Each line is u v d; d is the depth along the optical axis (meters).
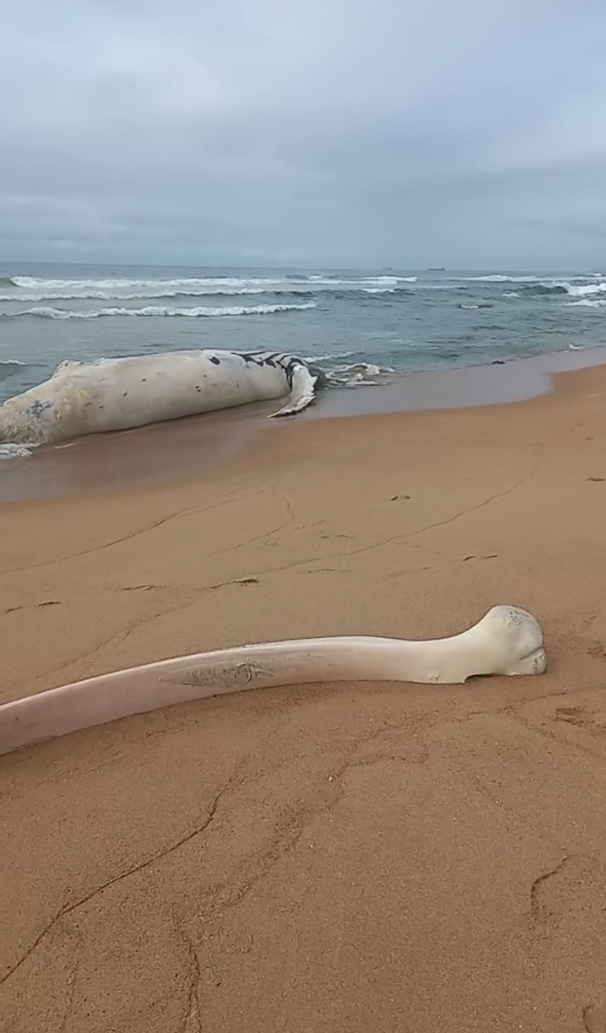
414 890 1.54
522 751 1.98
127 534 3.94
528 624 2.34
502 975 1.35
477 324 17.67
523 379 9.94
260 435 6.65
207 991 1.33
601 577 3.09
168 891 1.55
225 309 19.03
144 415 7.31
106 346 11.62
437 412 7.55
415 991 1.33
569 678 2.32
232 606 2.91
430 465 5.26
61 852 1.66
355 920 1.47
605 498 4.28
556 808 1.78
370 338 14.22
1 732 1.96
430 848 1.66
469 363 11.54
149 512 4.36
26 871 1.61
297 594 3.01
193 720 2.12
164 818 1.76
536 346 13.78
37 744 2.01
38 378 8.71
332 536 3.73
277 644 2.29
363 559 3.38
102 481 5.20
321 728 2.08
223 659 2.22
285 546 3.61
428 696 2.23
